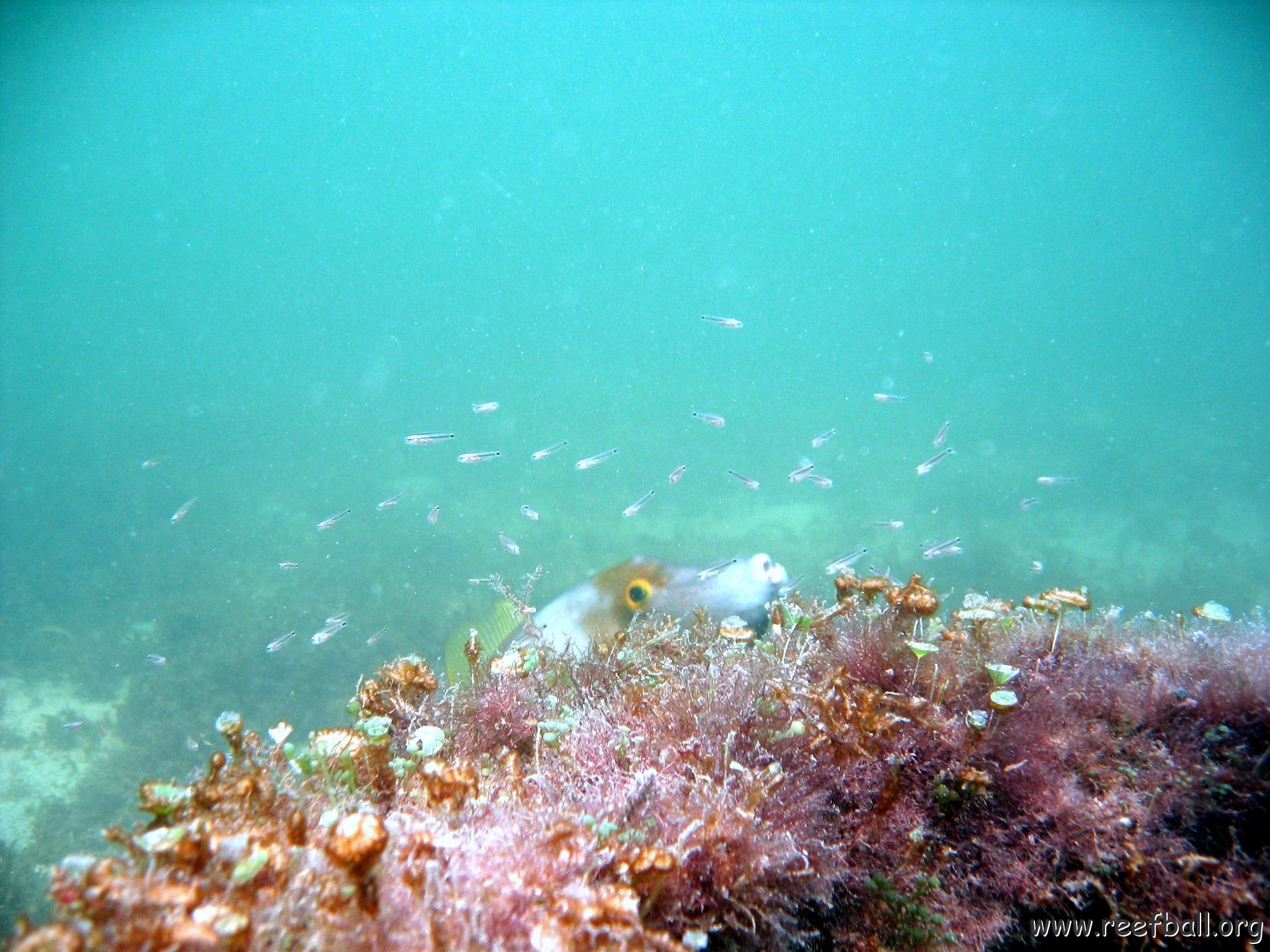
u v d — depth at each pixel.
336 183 155.75
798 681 2.06
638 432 35.53
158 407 48.78
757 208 159.38
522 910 1.23
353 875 1.11
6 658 13.77
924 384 61.03
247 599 15.94
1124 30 104.38
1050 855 1.76
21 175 139.00
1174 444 34.75
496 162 155.38
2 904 7.88
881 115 141.75
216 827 1.36
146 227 156.00
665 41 125.31
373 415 44.16
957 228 155.25
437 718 2.22
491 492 24.25
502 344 99.31
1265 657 2.01
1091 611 2.61
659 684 2.22
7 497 24.77
